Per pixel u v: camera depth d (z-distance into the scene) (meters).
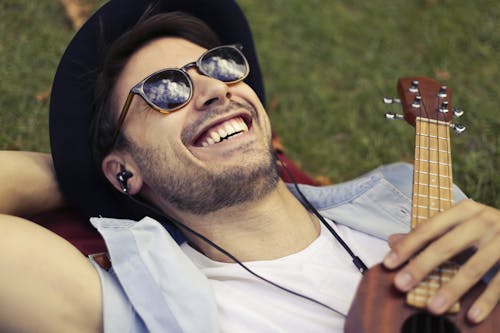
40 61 1.35
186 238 0.95
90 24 0.95
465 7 1.61
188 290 0.84
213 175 0.90
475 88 1.43
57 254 0.82
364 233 0.96
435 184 0.86
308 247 0.91
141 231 0.87
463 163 1.28
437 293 0.77
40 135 1.25
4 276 0.80
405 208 0.99
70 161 0.97
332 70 1.46
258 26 1.50
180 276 0.85
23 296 0.80
